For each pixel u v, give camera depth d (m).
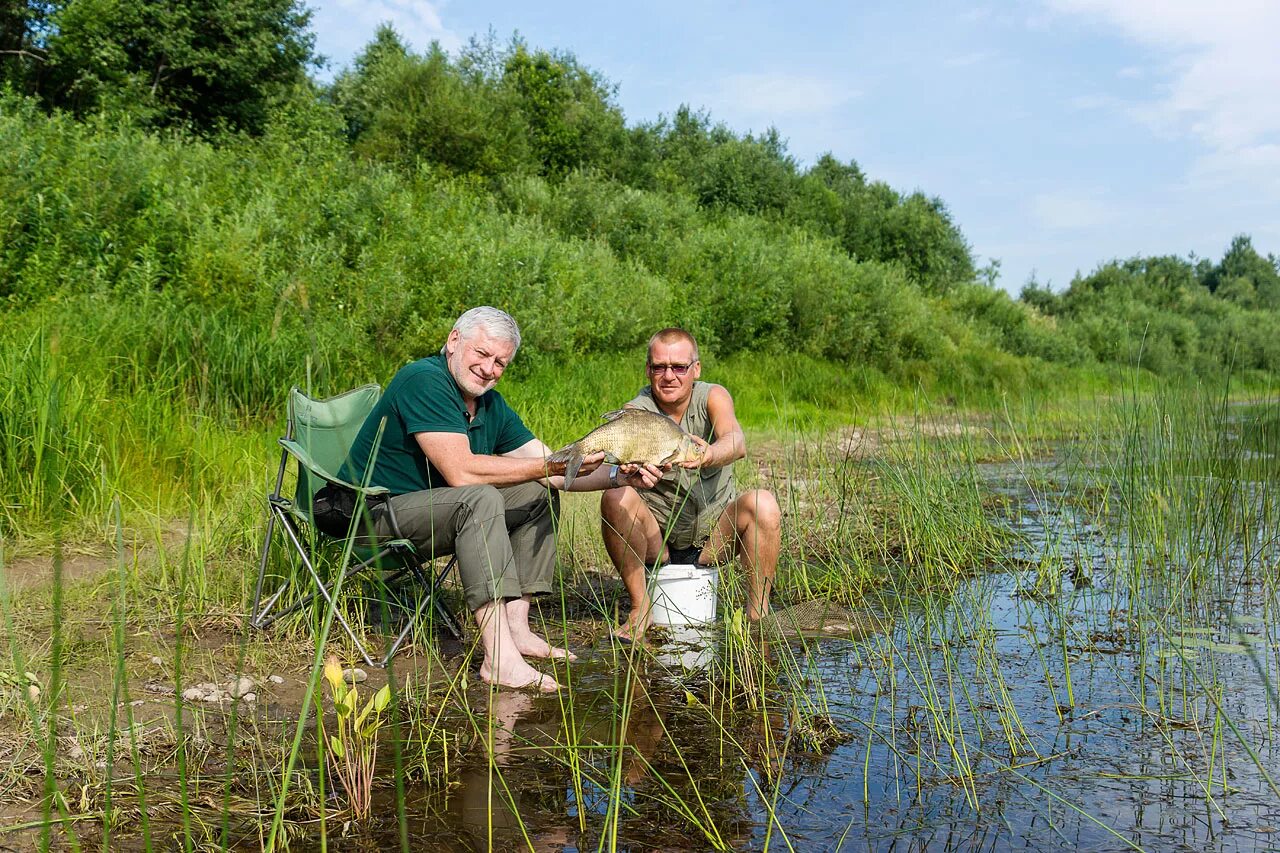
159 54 26.98
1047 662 4.46
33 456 6.12
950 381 22.25
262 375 9.00
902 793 3.07
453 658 4.39
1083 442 10.40
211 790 2.99
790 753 3.39
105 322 8.87
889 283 26.28
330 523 4.23
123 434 6.86
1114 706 3.86
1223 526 6.36
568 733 3.52
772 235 32.66
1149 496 6.66
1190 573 5.54
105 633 4.27
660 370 4.80
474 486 4.08
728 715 3.75
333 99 36.12
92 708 3.49
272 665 4.12
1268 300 65.50
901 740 3.52
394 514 4.09
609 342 17.25
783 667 4.33
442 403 4.11
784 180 41.66
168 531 5.99
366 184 16.06
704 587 4.81
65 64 24.86
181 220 12.48
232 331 9.52
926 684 4.14
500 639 4.05
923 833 2.80
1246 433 8.00
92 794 2.89
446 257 13.64
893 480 7.26
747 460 9.29
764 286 21.75
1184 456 7.50
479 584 4.02
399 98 31.39
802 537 6.46
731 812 2.93
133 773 3.05
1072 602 5.51
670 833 2.79
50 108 24.83
